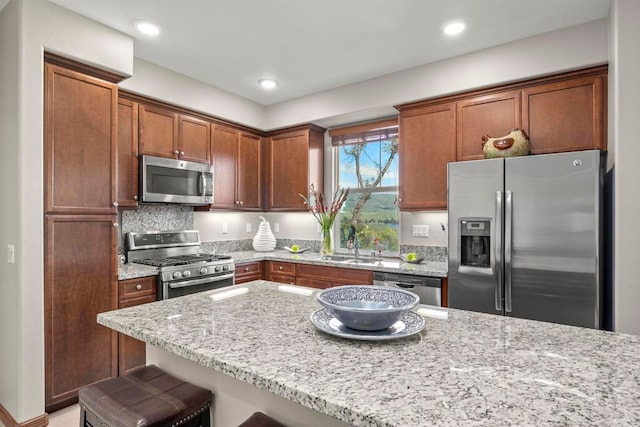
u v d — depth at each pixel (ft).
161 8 7.27
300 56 9.51
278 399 3.74
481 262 8.29
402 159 10.57
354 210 13.15
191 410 3.90
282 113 13.23
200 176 11.09
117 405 3.77
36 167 6.81
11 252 6.91
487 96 9.20
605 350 3.38
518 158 7.66
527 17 7.66
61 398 7.31
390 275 9.73
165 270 9.16
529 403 2.40
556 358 3.18
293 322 4.24
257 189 13.61
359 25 7.98
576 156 7.04
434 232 11.23
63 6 7.15
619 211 6.35
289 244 14.70
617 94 6.41
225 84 11.50
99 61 7.73
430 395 2.51
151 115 10.05
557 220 7.21
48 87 7.09
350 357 3.19
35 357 6.83
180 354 3.44
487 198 8.00
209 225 12.98
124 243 10.39
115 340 8.16
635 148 6.28
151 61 9.79
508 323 4.26
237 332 3.86
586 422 2.18
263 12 7.45
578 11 7.43
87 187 7.69
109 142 8.08
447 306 8.66
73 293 7.47
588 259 6.90
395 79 10.53
